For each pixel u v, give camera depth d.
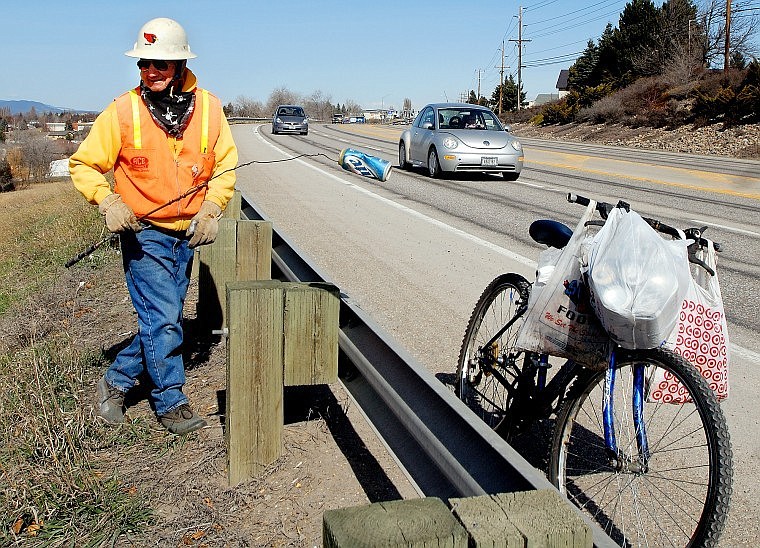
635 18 63.34
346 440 4.22
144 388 5.11
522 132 58.81
